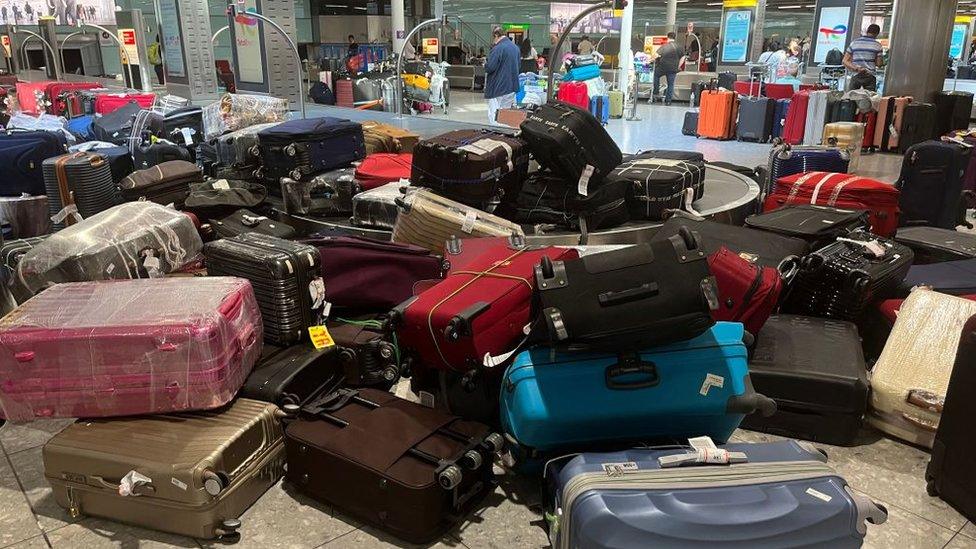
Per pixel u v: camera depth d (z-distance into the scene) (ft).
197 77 35.70
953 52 66.44
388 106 43.06
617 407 7.39
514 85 33.17
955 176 18.15
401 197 12.57
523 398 7.43
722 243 11.37
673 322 7.07
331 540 7.47
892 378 9.21
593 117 13.60
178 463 7.20
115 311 8.23
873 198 14.82
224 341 8.07
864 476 8.59
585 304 7.08
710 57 64.59
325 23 75.82
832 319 10.82
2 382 7.95
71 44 48.24
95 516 7.82
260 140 15.43
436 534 7.44
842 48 42.55
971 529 7.66
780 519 6.15
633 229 13.70
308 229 14.73
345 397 8.65
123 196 14.89
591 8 17.37
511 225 12.44
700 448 6.81
